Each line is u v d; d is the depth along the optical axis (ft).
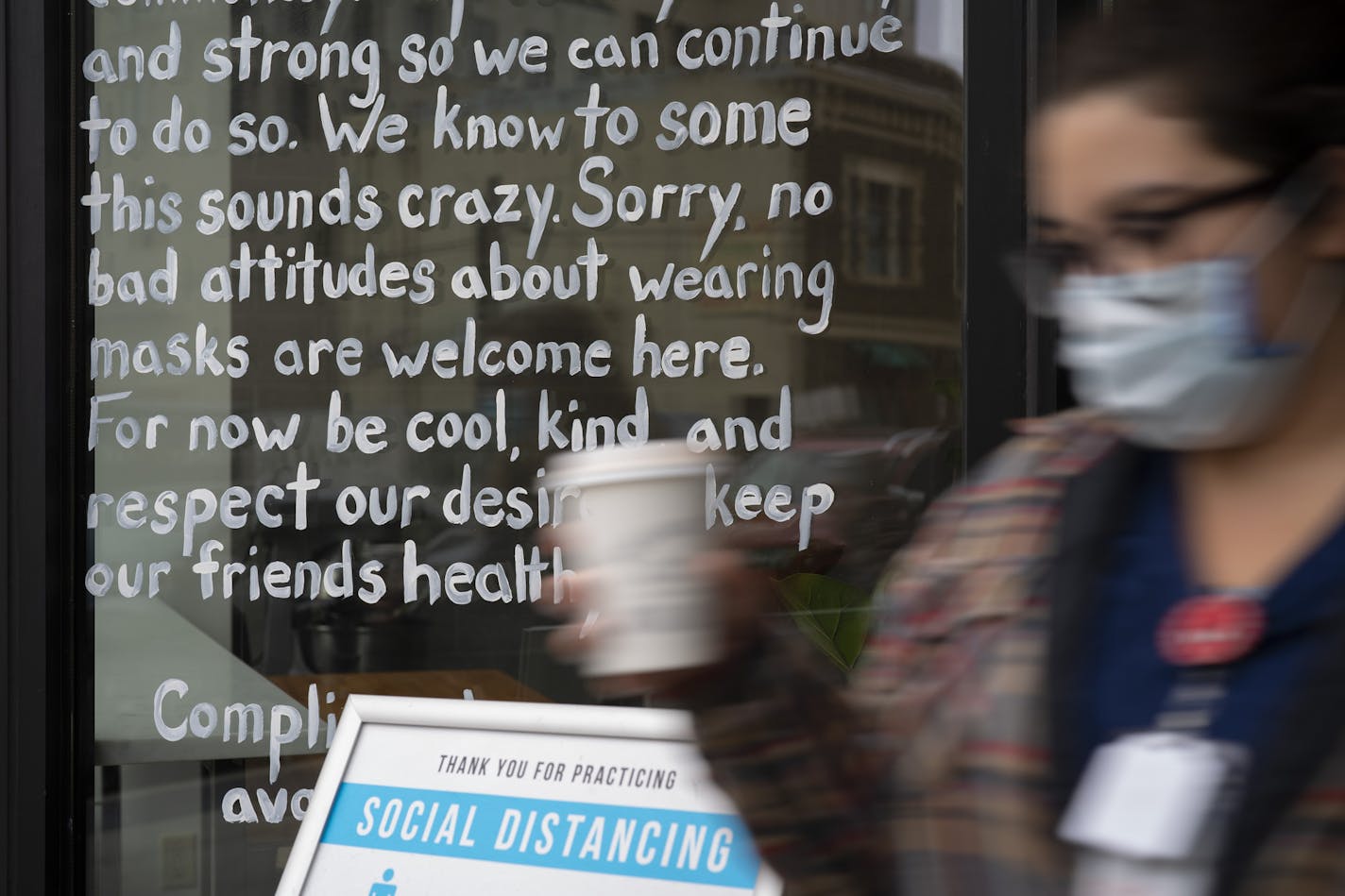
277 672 11.52
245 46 11.50
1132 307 3.55
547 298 11.37
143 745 11.62
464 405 11.46
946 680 4.00
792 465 11.05
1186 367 3.51
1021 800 3.68
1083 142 3.58
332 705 11.49
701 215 11.18
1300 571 3.36
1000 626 3.90
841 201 10.96
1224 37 3.39
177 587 11.59
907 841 4.11
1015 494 4.06
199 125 11.54
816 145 10.98
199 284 11.54
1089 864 3.50
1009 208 10.41
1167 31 3.47
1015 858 3.69
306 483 11.51
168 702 11.59
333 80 11.47
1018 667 3.80
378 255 11.49
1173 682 3.46
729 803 4.36
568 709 6.68
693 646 4.15
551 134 11.32
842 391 11.00
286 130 11.50
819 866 4.31
